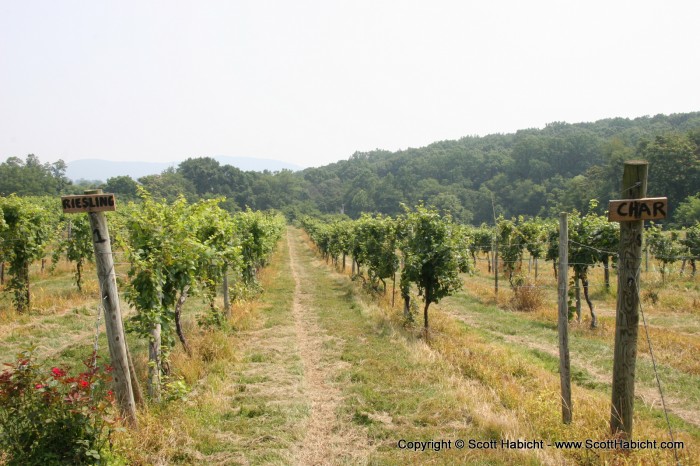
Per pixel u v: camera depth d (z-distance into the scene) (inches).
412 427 249.9
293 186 5290.4
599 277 829.2
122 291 291.7
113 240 581.6
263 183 4820.4
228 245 410.3
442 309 645.3
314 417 267.3
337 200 4975.4
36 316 505.4
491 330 524.7
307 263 1353.3
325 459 219.1
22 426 174.1
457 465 207.6
